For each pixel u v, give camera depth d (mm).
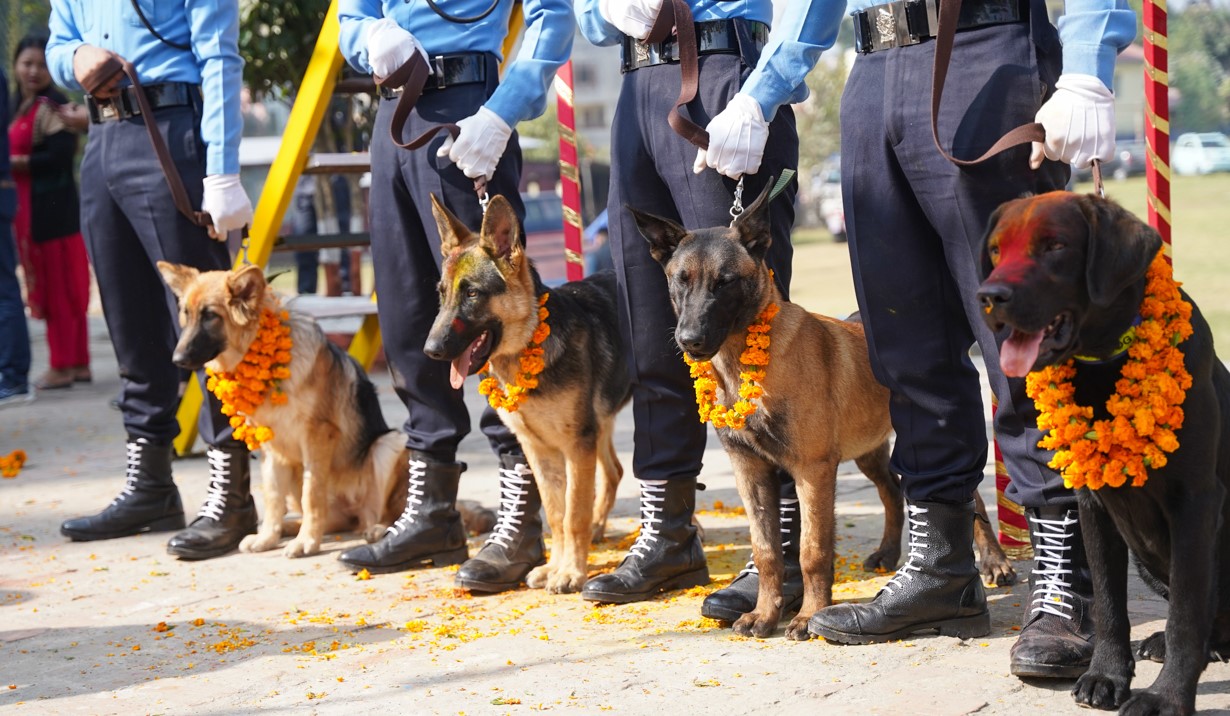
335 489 7316
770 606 4938
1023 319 3424
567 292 6234
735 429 4832
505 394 5699
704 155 4988
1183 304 3682
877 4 4531
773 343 4754
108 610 5734
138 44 6805
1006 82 4254
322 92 8898
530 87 5820
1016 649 4191
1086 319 3600
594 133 53438
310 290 16922
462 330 5500
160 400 7395
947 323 4691
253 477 9234
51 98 13828
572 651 4754
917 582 4695
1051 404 3797
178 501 7590
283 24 13406
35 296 14344
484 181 5789
